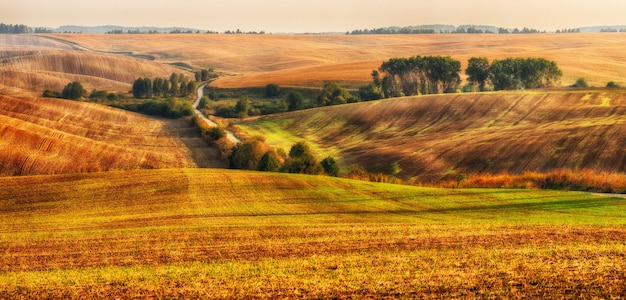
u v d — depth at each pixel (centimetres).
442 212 5431
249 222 4900
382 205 5778
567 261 3139
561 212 5250
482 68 18625
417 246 3750
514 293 2580
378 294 2641
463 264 3156
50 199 6066
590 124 9994
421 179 9219
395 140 12400
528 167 8725
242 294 2702
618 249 3450
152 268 3300
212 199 6031
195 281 2953
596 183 6731
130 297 2714
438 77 18962
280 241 4025
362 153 11319
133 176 7144
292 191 6406
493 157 9312
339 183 6912
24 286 2931
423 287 2719
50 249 3900
